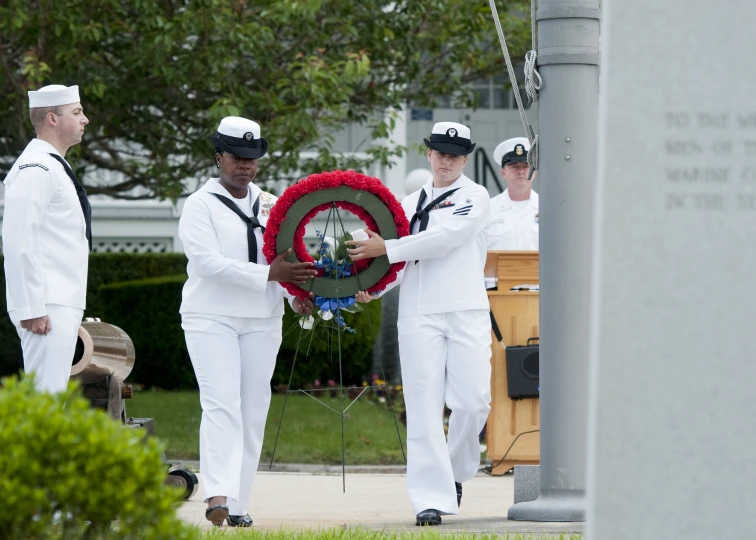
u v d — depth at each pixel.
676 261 9.30
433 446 19.44
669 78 9.29
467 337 19.88
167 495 10.27
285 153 36.22
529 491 20.33
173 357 42.94
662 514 9.34
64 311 18.95
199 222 19.81
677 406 9.32
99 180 49.75
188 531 10.35
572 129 17.98
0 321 44.53
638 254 9.34
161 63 34.41
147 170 38.59
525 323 26.47
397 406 39.28
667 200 9.30
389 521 19.80
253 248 19.97
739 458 9.29
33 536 9.91
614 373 9.38
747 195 9.27
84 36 33.84
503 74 45.69
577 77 18.00
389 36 38.47
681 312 9.31
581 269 18.00
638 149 9.32
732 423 9.29
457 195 20.41
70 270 19.12
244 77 37.22
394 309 43.81
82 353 21.94
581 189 18.00
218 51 34.44
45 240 18.95
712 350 9.30
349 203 20.08
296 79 35.41
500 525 17.78
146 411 37.34
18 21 32.62
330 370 42.31
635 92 9.32
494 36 42.12
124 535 10.12
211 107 34.72
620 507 9.38
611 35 9.34
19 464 9.82
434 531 16.70
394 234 20.19
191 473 22.67
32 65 32.88
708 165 9.29
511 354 26.23
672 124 9.30
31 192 18.69
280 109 35.69
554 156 18.05
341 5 38.09
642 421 9.35
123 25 35.31
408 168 56.62
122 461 10.10
